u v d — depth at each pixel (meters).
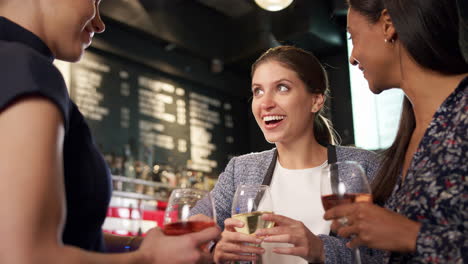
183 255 0.63
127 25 4.96
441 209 0.81
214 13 5.85
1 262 0.48
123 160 4.74
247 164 1.63
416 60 0.91
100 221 0.75
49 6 0.76
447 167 0.82
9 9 0.75
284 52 1.58
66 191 0.69
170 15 5.35
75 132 0.73
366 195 0.86
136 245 1.21
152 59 5.32
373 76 1.00
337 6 4.55
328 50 5.68
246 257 1.09
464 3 1.21
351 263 1.19
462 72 0.91
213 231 0.67
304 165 1.55
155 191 4.72
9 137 0.52
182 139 5.52
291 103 1.53
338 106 5.57
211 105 5.98
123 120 5.01
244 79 6.36
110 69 5.04
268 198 1.12
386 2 0.92
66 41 0.78
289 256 1.36
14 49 0.61
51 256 0.51
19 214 0.49
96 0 0.89
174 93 5.60
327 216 0.81
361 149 1.57
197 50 5.59
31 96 0.56
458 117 0.85
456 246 0.74
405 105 1.05
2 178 0.50
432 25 0.88
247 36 5.66
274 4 3.91
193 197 0.87
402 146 1.04
